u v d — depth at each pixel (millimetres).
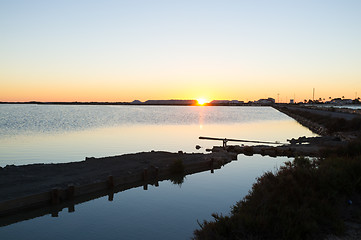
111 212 13906
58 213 14031
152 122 89188
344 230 8516
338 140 39031
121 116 127062
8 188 16234
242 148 34094
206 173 23047
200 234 9273
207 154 30109
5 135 50312
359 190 10930
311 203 9500
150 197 16438
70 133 54969
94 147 37500
